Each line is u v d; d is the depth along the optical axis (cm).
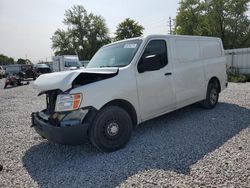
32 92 1387
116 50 499
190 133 468
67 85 365
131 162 356
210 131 472
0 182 326
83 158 387
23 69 2508
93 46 6544
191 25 3934
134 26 5516
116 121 403
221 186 278
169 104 502
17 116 730
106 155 388
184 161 348
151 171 325
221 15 3544
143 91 445
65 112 373
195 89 580
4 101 1093
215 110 638
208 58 639
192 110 649
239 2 3412
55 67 2478
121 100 417
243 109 631
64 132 357
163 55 497
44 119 406
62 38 6644
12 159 403
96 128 382
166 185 289
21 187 311
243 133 449
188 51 567
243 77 1465
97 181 312
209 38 656
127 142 422
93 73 386
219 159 345
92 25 6562
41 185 313
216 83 670
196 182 290
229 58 1853
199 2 3853
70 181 317
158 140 439
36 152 429
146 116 457
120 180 309
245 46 3572
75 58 2536
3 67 3797
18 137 518
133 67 437
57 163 378
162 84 482
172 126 520
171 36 527
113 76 411
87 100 373
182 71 534
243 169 312
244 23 3528
